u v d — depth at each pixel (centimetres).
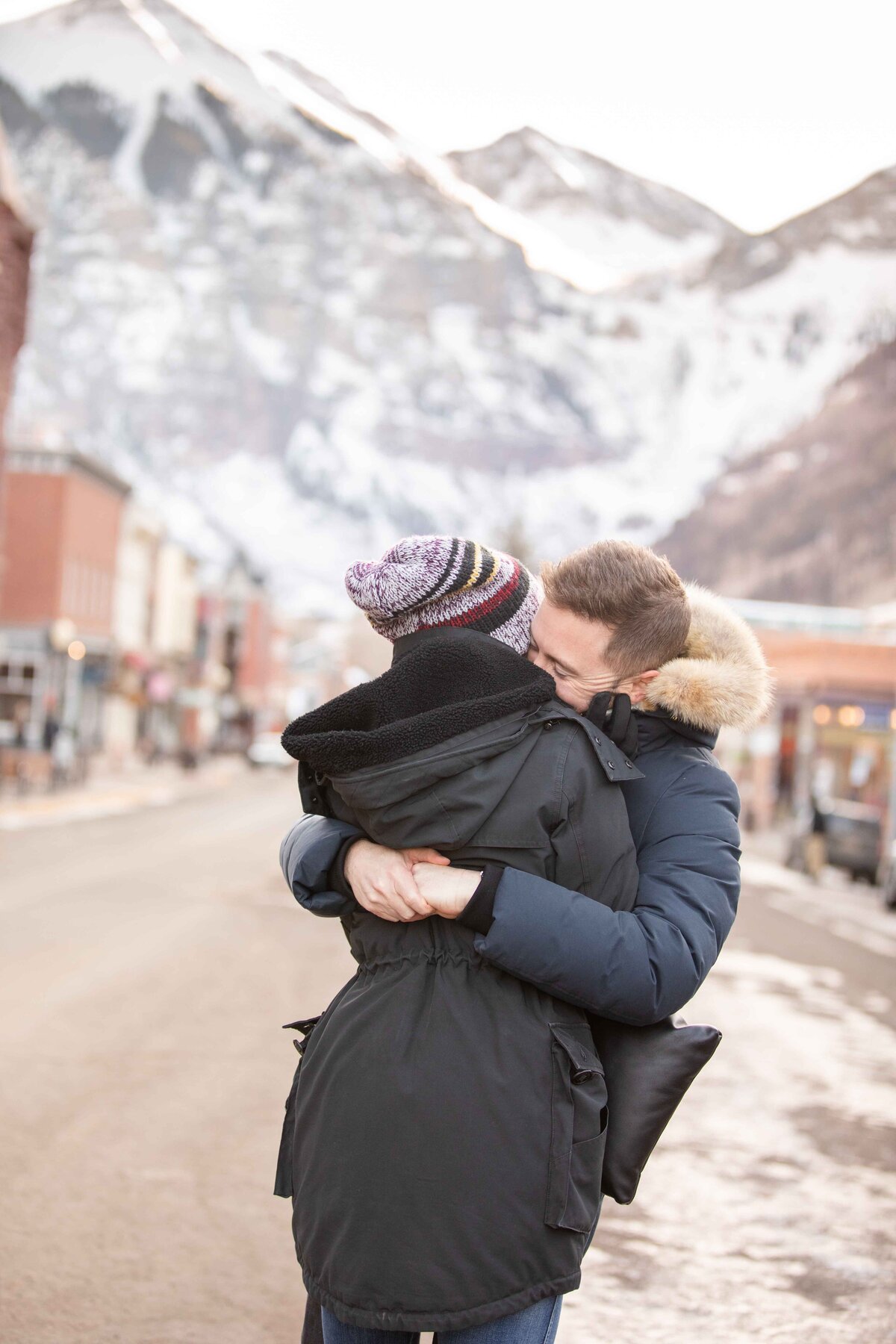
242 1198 432
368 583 186
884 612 4491
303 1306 351
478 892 170
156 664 6350
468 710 170
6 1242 385
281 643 12012
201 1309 345
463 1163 167
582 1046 177
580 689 194
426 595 185
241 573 10238
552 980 170
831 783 3784
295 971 913
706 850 188
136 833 2327
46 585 4694
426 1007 175
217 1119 524
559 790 174
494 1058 171
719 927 184
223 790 4388
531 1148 169
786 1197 474
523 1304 169
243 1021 727
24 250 3034
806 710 3922
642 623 189
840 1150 540
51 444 4731
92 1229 398
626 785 194
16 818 2466
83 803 3041
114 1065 608
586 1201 174
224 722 9794
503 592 191
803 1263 407
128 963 912
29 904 1238
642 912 181
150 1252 383
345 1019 179
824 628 5284
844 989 1014
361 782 172
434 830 173
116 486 5259
